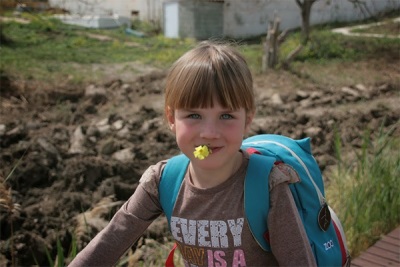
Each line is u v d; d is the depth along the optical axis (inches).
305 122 332.8
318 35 676.7
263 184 66.8
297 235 66.2
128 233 73.5
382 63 553.3
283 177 67.2
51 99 354.9
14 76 413.4
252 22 895.7
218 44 72.0
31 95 355.9
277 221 66.6
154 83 414.6
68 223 201.3
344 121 334.3
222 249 69.3
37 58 536.1
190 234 70.6
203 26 876.0
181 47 700.7
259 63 511.5
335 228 80.0
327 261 70.7
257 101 370.0
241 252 69.0
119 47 666.2
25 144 249.3
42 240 189.3
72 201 214.2
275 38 484.4
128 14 962.1
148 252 165.2
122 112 336.8
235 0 879.7
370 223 156.9
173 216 71.9
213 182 68.9
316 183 77.3
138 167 253.9
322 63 552.1
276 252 67.7
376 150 189.0
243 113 67.5
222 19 883.4
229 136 65.9
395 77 484.7
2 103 334.3
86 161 237.1
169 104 68.8
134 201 74.0
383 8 873.5
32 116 314.3
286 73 469.4
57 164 237.1
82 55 575.2
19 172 225.5
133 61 558.3
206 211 69.2
